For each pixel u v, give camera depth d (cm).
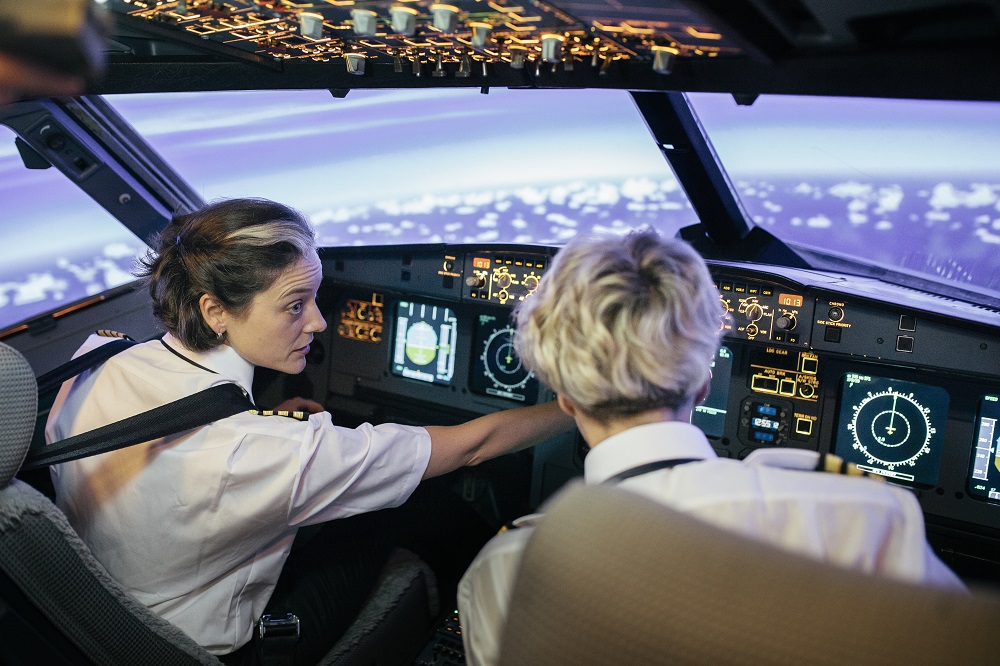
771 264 280
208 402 153
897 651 60
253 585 170
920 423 233
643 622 67
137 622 145
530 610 74
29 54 48
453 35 147
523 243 274
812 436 248
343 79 195
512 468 304
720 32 113
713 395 261
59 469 162
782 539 92
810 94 132
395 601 213
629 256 105
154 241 172
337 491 159
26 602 131
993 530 227
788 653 62
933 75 114
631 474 104
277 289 161
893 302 223
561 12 120
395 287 297
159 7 148
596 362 101
